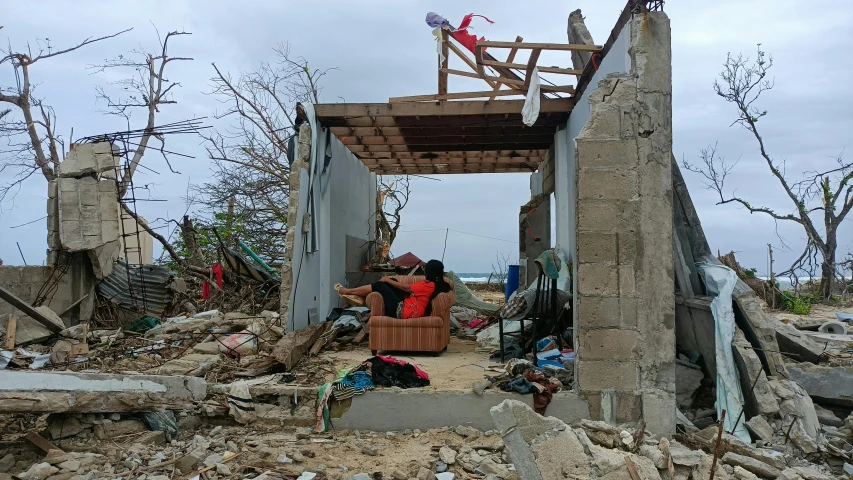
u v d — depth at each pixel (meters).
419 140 9.71
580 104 7.18
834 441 5.00
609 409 4.97
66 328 7.69
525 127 8.66
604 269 5.00
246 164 15.34
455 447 4.68
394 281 7.59
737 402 5.21
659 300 5.00
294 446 4.65
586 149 5.01
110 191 8.85
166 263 13.21
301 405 5.27
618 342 4.98
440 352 7.18
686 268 6.23
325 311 8.70
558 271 7.59
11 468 4.14
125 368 6.04
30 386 4.30
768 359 5.50
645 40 5.04
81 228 8.59
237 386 5.30
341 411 5.14
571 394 5.03
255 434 5.02
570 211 7.80
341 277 9.93
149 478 3.93
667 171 5.01
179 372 5.68
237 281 10.12
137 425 4.80
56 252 8.75
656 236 5.00
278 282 9.85
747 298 5.68
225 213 15.21
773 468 4.25
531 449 3.63
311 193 7.90
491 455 4.53
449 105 7.64
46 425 4.72
